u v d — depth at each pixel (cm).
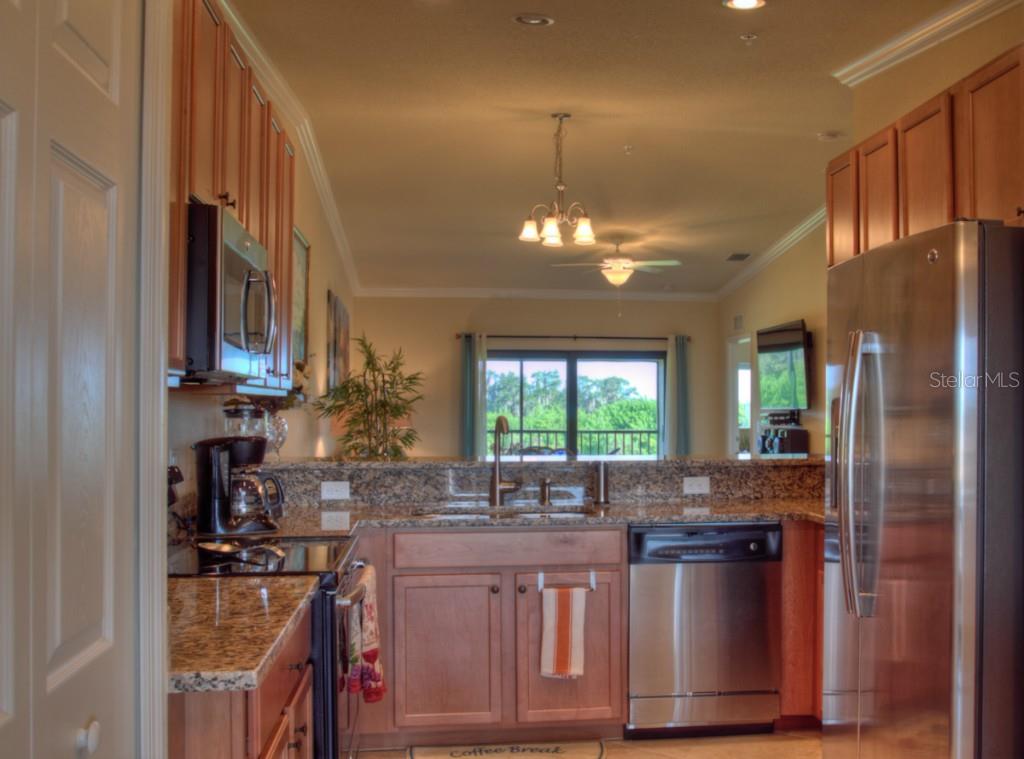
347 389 554
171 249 176
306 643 212
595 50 356
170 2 129
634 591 331
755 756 321
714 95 412
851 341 241
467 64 374
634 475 383
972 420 193
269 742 163
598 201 617
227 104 222
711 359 978
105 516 109
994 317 194
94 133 106
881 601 224
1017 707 194
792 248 745
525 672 328
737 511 348
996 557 193
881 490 225
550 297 960
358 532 322
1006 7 291
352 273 843
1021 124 223
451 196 600
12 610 84
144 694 120
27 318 88
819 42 346
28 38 88
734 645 336
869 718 233
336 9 319
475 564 326
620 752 325
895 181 291
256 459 283
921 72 337
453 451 938
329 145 492
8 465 83
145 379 122
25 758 86
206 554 245
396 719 324
